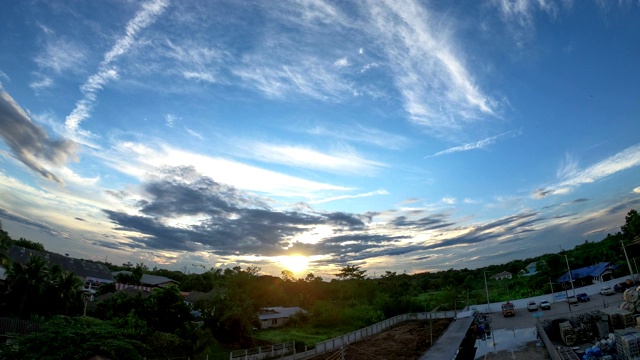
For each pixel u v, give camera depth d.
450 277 140.00
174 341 44.50
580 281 83.56
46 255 86.75
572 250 117.25
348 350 51.81
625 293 37.53
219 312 58.91
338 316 79.44
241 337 57.72
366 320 79.38
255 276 78.00
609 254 92.12
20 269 51.53
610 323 34.44
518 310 64.94
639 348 25.56
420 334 58.94
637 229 84.00
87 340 20.83
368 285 104.44
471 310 71.31
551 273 91.38
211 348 51.50
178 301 54.75
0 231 51.12
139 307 53.31
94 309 55.56
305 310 88.25
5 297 50.19
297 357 48.91
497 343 42.97
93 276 93.06
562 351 31.89
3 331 36.88
